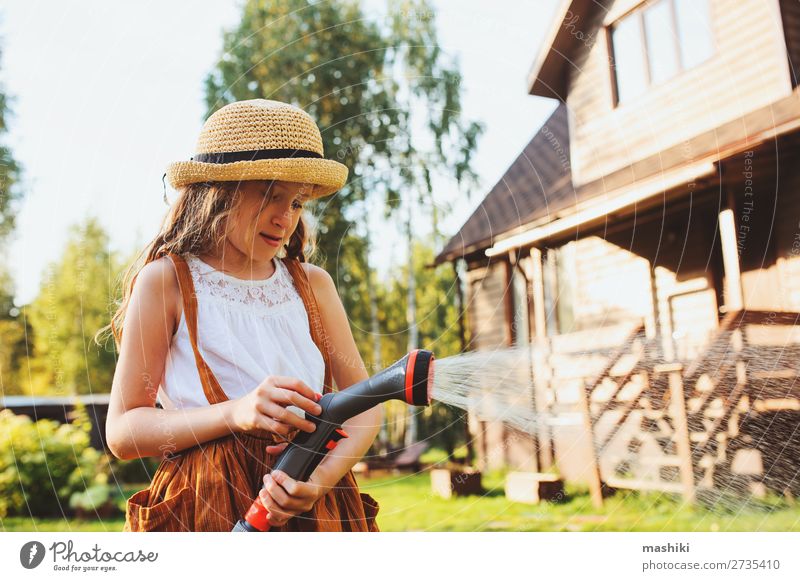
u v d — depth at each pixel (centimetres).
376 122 735
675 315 500
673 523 312
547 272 606
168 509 91
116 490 507
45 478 475
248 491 93
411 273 833
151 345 99
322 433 88
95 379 1070
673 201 470
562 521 336
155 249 110
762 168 425
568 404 453
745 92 477
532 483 407
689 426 399
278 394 87
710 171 414
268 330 107
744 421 391
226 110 108
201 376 98
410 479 574
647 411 430
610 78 572
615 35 570
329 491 105
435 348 891
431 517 372
